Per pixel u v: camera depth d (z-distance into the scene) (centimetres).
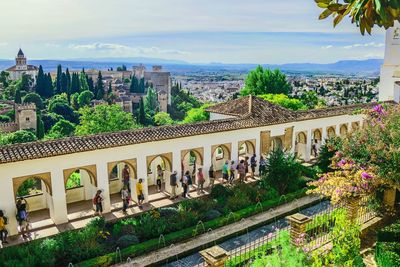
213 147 2303
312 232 1300
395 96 3606
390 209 1544
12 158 1570
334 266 937
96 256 1502
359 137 1399
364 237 1388
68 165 1753
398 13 337
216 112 2903
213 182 2272
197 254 1592
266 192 2133
